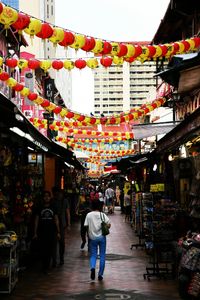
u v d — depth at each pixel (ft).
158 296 32.60
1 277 33.06
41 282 37.65
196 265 30.53
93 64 36.17
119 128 134.00
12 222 42.52
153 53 32.30
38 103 59.11
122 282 37.73
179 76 28.30
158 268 40.16
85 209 58.39
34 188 56.65
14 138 43.29
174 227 41.60
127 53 31.35
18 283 37.19
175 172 48.49
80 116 64.28
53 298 31.96
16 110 31.68
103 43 30.27
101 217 39.52
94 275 38.88
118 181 176.76
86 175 198.90
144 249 57.77
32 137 39.34
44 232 41.81
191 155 47.73
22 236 44.52
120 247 59.67
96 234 39.27
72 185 107.14
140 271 42.83
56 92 143.02
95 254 39.32
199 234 33.50
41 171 63.05
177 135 40.09
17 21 26.35
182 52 33.47
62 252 46.37
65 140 107.96
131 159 77.77
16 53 92.99
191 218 41.55
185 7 48.52
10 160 41.16
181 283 31.42
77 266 45.55
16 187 44.34
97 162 170.91
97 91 418.51
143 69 399.03
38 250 49.70
